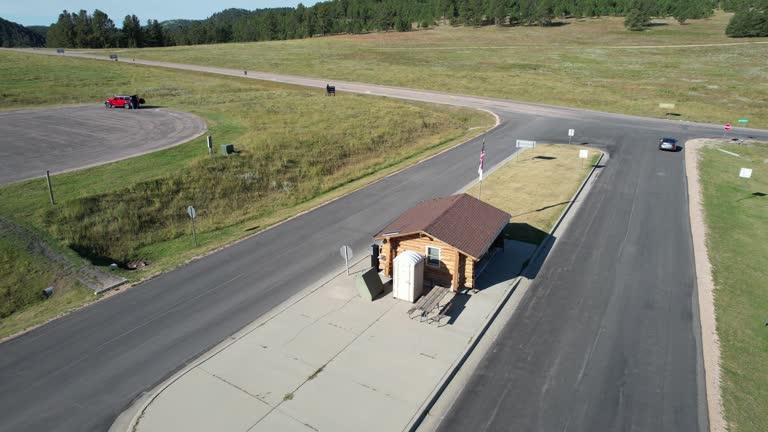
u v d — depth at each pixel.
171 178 30.72
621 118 55.59
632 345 15.79
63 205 25.62
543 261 21.70
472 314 17.30
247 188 32.69
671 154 40.47
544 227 25.34
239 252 22.89
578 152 40.88
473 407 13.10
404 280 17.86
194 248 24.31
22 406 13.23
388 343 15.61
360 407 12.90
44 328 16.88
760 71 80.75
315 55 111.12
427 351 15.22
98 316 17.59
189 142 39.41
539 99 67.19
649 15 146.62
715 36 128.50
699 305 18.19
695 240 23.95
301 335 16.08
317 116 52.03
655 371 14.55
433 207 21.27
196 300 18.61
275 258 22.17
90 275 20.66
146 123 46.72
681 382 14.07
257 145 38.72
